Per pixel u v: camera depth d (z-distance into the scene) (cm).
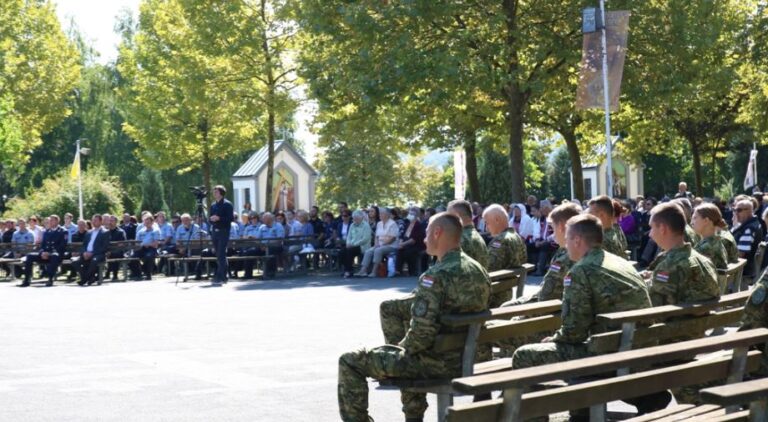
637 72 3048
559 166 6938
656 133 3928
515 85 3050
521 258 1045
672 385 535
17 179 7081
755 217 1597
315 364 1105
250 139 4253
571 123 3600
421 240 2548
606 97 2186
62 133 7238
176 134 4231
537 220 2445
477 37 2916
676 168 6869
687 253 771
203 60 3622
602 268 682
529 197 2700
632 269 700
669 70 3039
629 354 517
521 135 3072
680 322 701
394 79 2839
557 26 3031
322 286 2272
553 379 479
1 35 4669
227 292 2173
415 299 687
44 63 4806
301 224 2920
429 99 2866
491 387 460
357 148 6706
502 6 2969
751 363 576
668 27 3053
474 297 693
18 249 2953
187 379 1024
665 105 3397
